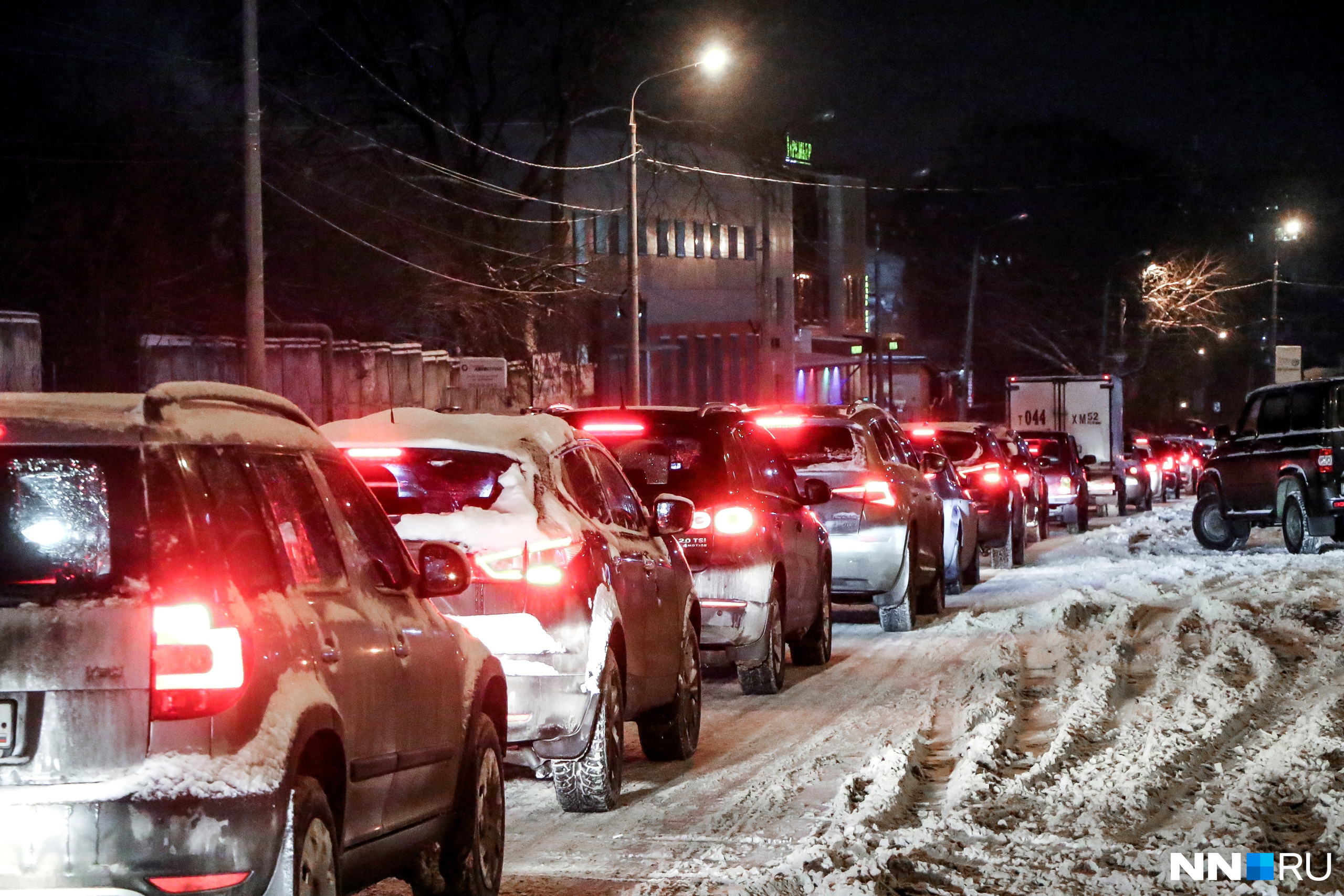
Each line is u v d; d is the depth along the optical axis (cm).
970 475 2906
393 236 4638
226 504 562
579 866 881
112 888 502
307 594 603
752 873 838
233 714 520
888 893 777
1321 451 2817
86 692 510
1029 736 1222
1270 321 9312
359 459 980
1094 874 815
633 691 1076
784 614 1534
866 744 1237
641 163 5291
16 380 2211
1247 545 3422
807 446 1956
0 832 501
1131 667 1576
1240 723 1234
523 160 6397
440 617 761
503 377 3681
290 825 534
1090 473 4962
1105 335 8962
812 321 9788
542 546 955
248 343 2220
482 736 784
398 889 847
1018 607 2208
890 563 1930
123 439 531
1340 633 1766
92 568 520
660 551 1181
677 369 7844
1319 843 867
